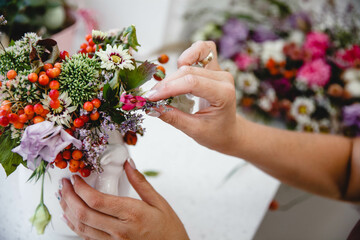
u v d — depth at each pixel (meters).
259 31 0.81
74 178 0.37
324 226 0.57
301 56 0.77
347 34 0.84
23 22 0.51
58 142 0.31
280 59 0.77
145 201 0.40
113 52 0.34
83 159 0.34
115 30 0.40
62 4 0.58
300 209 0.57
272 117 0.76
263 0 0.85
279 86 0.77
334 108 0.79
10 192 0.49
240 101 0.76
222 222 0.50
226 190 0.54
